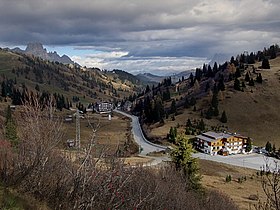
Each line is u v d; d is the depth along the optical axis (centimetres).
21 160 772
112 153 759
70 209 701
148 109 13000
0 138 789
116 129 11038
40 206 701
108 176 730
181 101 14388
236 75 14525
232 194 3781
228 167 6962
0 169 750
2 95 14375
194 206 1487
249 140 9200
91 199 680
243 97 12175
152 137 9625
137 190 867
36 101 804
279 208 523
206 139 9100
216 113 11281
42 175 759
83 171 729
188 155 2864
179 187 1465
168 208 1116
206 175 5772
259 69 15600
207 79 17700
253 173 6394
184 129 10306
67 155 775
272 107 11606
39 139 776
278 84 13150
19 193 717
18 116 802
